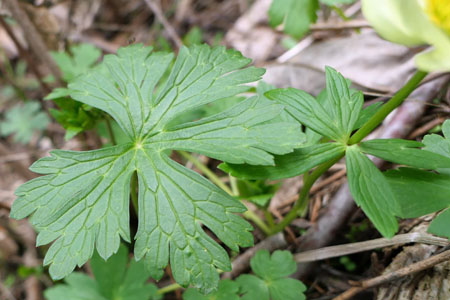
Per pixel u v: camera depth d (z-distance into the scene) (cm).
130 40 33
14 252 41
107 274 35
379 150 28
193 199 29
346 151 28
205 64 31
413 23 25
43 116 49
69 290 35
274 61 43
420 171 29
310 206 35
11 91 53
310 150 29
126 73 31
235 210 29
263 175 28
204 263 28
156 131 30
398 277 30
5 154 43
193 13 55
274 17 37
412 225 31
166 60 31
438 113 34
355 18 43
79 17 53
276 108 29
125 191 29
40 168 29
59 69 40
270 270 32
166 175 29
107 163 29
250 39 49
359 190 28
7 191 44
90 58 40
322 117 29
